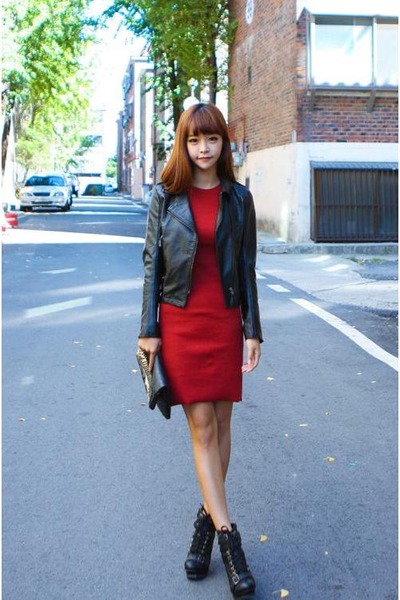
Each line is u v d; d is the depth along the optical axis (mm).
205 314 3416
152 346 3434
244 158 24547
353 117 18719
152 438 5250
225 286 3428
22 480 4516
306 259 16469
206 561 3420
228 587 3350
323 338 8500
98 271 14023
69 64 34969
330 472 4645
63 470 4672
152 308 3438
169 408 3463
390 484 4461
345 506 4152
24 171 56469
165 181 3439
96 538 3791
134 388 6500
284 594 3260
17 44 30625
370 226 18672
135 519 4004
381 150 18875
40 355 7656
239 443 5164
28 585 3357
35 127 53000
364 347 8055
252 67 23156
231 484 4461
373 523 3943
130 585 3357
